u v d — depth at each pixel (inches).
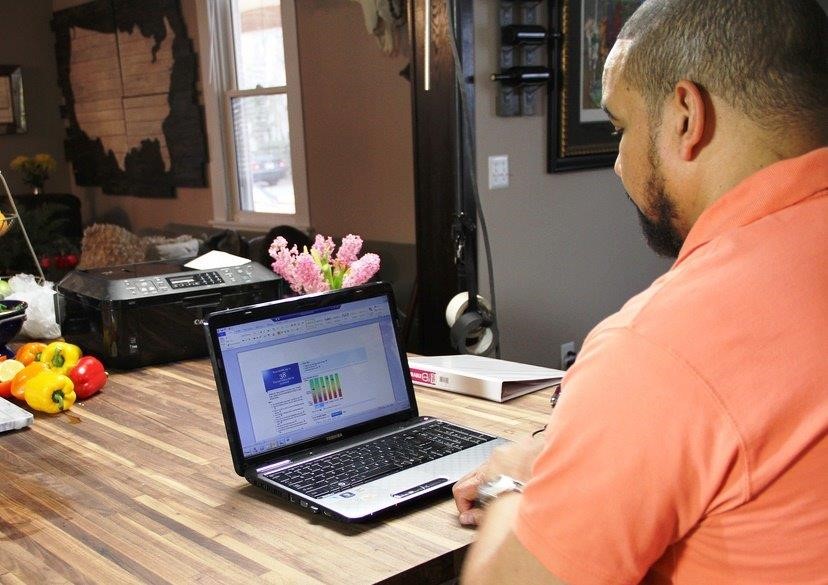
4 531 49.7
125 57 263.1
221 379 54.9
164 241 200.2
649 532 30.7
